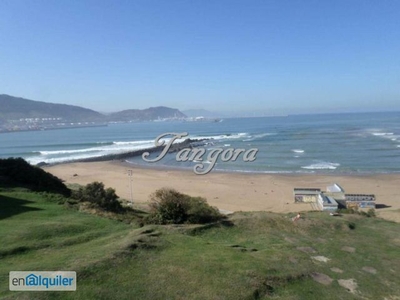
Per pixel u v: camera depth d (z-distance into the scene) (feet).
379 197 124.16
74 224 50.88
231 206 114.32
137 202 111.04
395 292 39.86
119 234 48.75
